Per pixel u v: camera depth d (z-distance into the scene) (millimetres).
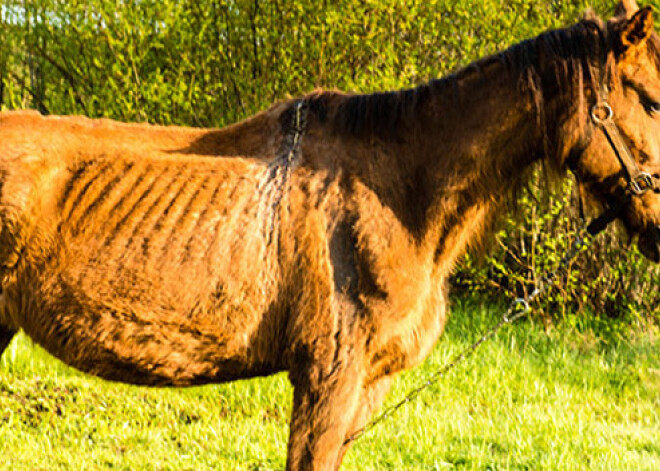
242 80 8664
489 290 9477
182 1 8602
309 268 3822
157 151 4059
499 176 4043
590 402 6922
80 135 4027
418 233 3918
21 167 3836
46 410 6227
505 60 3990
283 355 3938
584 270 8750
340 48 8570
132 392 6637
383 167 3953
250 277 3844
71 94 8195
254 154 4082
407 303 3857
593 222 4109
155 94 8156
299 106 4090
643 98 3867
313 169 3943
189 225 3867
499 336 8234
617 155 3867
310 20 8477
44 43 8805
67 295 3830
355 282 3809
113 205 3885
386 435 6016
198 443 5855
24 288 3889
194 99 8539
